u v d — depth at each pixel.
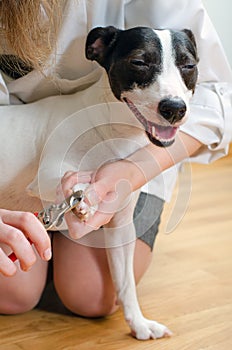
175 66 0.97
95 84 1.08
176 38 0.99
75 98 1.11
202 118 1.21
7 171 1.11
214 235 1.71
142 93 0.96
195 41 1.11
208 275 1.41
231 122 1.25
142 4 1.17
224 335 1.11
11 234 0.79
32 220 0.81
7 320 1.19
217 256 1.54
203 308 1.23
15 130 1.11
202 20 1.18
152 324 1.12
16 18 1.05
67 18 1.11
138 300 1.27
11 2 1.05
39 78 1.15
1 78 1.13
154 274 1.42
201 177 2.45
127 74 0.97
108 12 1.17
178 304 1.25
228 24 2.79
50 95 1.20
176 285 1.35
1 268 0.79
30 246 0.80
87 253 1.22
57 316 1.21
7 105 1.17
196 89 1.24
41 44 1.09
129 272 1.15
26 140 1.10
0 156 1.10
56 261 1.24
